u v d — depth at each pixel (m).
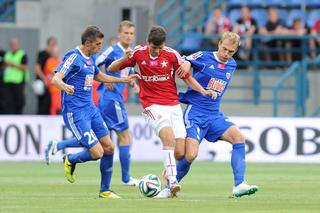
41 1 79.56
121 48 43.91
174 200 34.38
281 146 63.38
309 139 63.22
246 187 35.41
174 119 35.72
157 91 35.59
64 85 34.56
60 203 33.12
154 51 34.97
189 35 77.00
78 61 35.47
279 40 78.31
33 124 64.56
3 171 53.94
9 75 71.81
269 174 52.09
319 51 78.12
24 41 78.62
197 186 43.66
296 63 72.12
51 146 42.31
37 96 71.56
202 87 35.94
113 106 44.38
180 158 36.22
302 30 77.44
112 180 47.75
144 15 79.94
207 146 64.94
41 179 47.59
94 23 79.69
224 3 81.06
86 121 35.88
